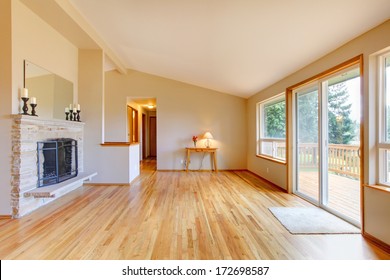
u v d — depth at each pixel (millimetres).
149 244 2178
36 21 3334
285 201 3604
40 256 1959
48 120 3398
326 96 3240
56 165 3545
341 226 2611
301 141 3936
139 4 2881
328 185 3398
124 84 6523
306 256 1982
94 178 4719
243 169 6730
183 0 2621
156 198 3748
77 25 3619
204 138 6617
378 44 2184
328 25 2396
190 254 2006
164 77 6547
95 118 4676
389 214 2078
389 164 2248
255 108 5988
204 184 4824
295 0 2168
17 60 2975
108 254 1996
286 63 3602
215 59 4203
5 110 2871
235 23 2832
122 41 4449
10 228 2543
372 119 2307
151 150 10781
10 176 2879
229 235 2383
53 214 2986
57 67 3904
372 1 1911
